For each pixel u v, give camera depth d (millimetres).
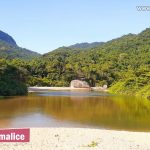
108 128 34250
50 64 147125
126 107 54125
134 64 146500
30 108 50688
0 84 74875
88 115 43719
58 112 46344
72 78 142875
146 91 81125
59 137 27516
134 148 24391
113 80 140250
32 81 129750
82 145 24938
